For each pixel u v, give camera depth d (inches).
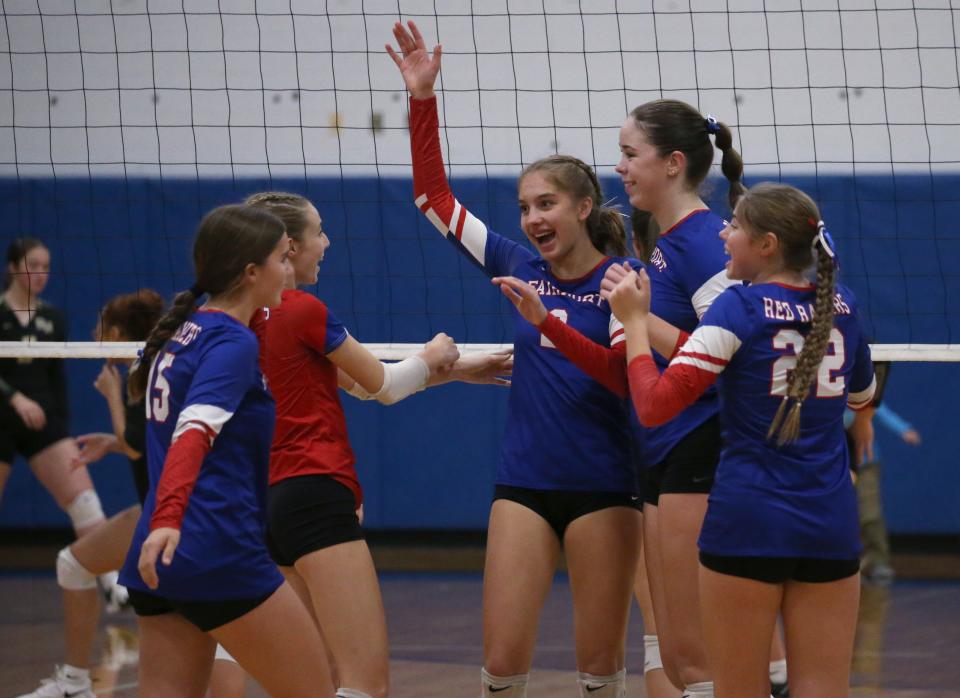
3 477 837.2
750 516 376.2
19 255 861.2
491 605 455.5
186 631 392.5
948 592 967.6
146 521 387.9
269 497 451.8
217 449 379.2
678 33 1037.8
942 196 1031.6
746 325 379.2
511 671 451.5
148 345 391.2
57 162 1105.4
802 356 372.8
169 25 1085.1
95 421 1164.5
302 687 389.7
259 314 451.5
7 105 1097.4
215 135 1093.1
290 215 461.4
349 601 442.6
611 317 462.6
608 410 462.9
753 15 1031.6
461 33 1055.0
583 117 1047.6
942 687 670.5
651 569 459.5
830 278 379.2
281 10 1081.4
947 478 1088.2
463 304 997.2
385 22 1072.2
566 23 1044.5
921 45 1021.2
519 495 463.5
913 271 1040.8
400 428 1141.1
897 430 999.6
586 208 465.7
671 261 452.8
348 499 453.1
